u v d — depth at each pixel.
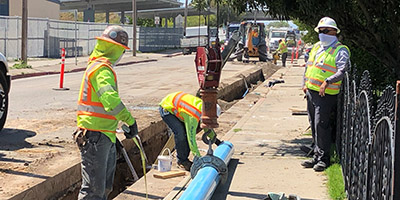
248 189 5.94
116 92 4.28
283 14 7.68
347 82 6.02
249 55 35.38
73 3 62.53
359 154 4.52
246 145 8.51
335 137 7.98
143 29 50.09
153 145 9.56
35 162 6.43
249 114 12.19
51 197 5.81
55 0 46.50
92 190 4.51
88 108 4.39
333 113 7.92
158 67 29.56
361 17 8.33
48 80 20.31
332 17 7.75
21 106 12.30
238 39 4.99
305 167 6.93
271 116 11.88
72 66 27.11
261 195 5.70
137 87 17.80
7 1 39.94
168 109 6.81
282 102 14.57
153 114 10.92
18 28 30.31
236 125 10.58
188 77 22.44
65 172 6.16
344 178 5.85
